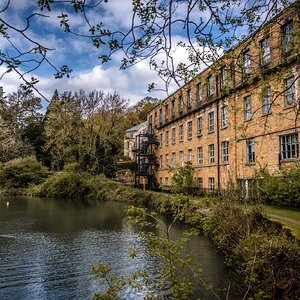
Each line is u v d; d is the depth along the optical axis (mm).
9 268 10250
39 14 2145
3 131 49812
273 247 6863
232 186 12406
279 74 4824
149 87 4137
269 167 17031
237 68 5047
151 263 10500
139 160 40406
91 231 16391
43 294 8141
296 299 6086
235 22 4059
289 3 4211
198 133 27141
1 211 24797
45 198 37281
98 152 46406
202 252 10898
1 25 2094
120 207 27312
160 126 37000
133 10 3105
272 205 14266
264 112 17234
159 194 25047
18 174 44500
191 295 7441
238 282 8180
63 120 45938
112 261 10852
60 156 48938
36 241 14117
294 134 15492
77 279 9180
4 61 2166
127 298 7480
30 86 2256
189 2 3172
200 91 26500
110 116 47781
